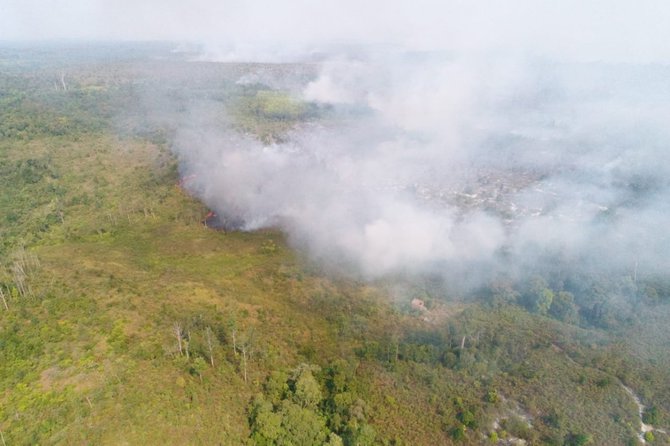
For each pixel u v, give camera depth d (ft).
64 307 252.42
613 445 214.07
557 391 242.99
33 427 185.26
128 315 254.47
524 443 217.77
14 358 216.54
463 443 219.20
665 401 236.43
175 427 196.34
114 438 185.26
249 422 211.61
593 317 310.24
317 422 214.07
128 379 211.20
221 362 238.27
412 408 236.22
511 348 273.75
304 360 259.60
